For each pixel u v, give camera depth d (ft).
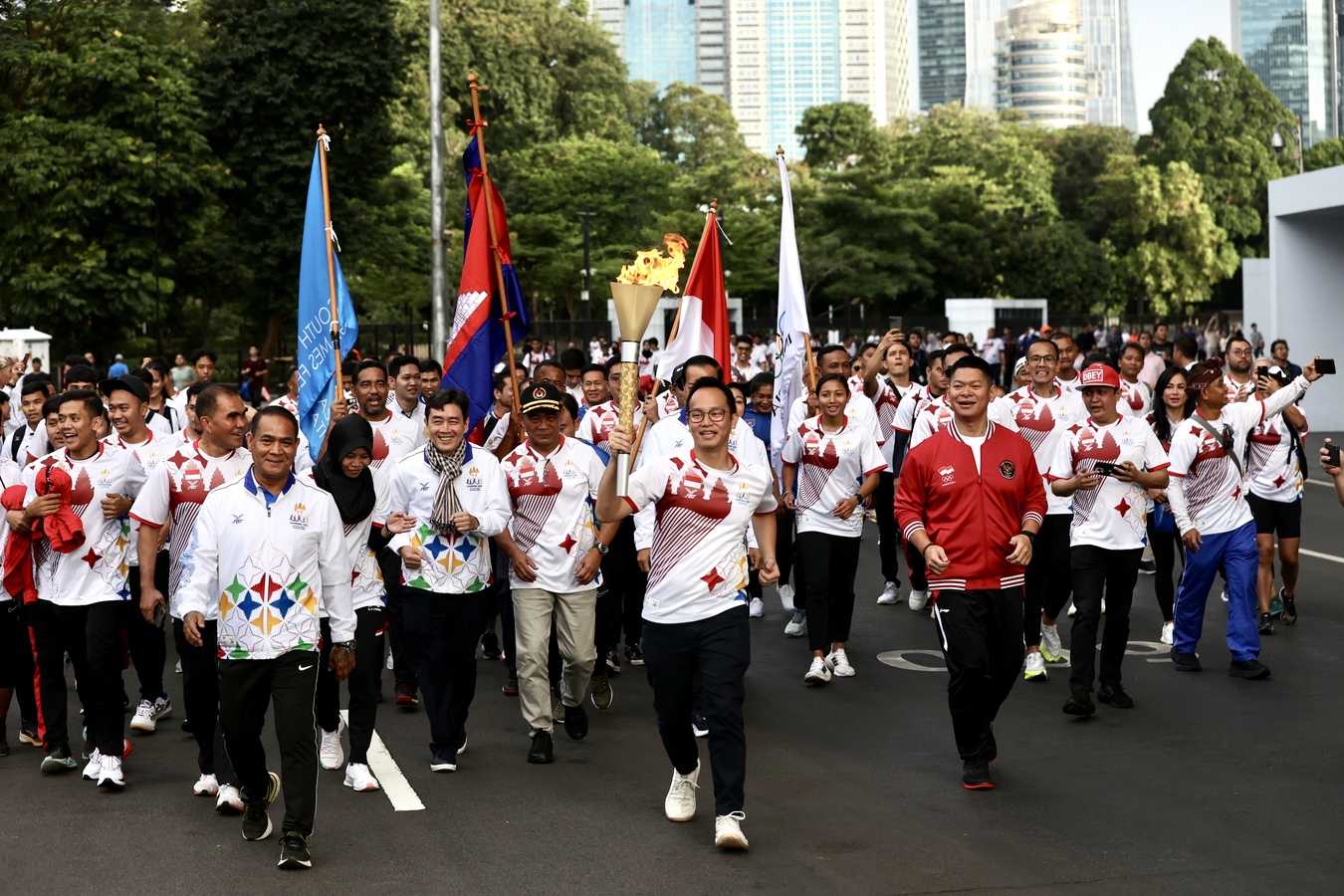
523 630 24.36
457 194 176.55
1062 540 30.81
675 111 301.84
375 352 142.00
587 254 151.94
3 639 24.86
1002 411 32.81
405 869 18.69
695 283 35.63
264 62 120.88
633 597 33.04
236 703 19.17
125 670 32.65
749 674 31.19
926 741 25.36
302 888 17.99
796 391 39.34
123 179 104.32
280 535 19.20
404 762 24.39
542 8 251.39
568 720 25.89
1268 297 111.96
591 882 18.12
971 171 245.04
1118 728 25.96
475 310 31.81
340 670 19.75
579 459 24.80
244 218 123.95
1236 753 24.07
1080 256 229.86
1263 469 34.91
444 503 23.53
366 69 123.44
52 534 22.68
